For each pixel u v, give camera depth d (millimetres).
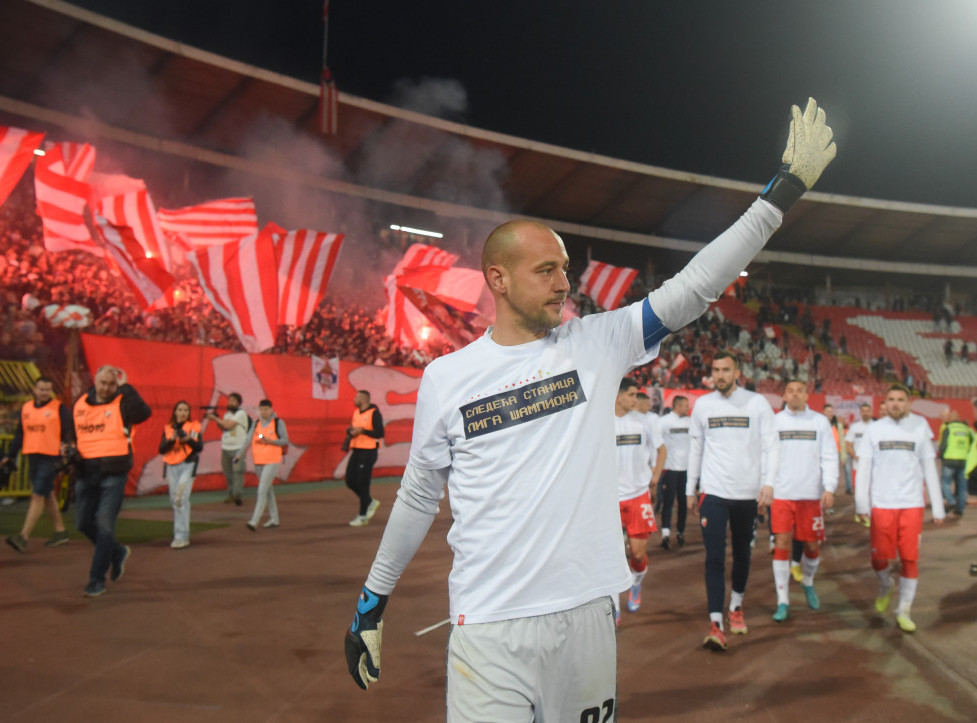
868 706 4121
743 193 32500
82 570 7129
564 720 1856
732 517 5574
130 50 20844
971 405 25984
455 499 1966
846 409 24844
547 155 28750
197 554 8102
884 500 6023
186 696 4035
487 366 1964
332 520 10992
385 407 18078
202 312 19484
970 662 4945
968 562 8875
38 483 8070
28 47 20328
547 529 1859
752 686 4418
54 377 13180
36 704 3877
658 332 2045
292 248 11375
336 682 4301
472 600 1873
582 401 1949
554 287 1978
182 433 8492
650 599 6703
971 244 38156
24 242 18406
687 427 9914
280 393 15406
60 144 11352
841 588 7359
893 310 40062
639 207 33562
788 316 36438
